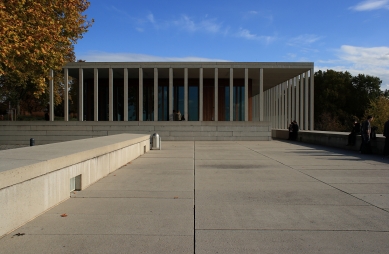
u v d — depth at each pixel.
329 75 62.53
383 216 5.59
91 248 4.18
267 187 7.93
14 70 15.27
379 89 63.38
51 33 14.73
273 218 5.48
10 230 4.70
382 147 14.77
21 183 4.98
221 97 31.61
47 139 24.98
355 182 8.54
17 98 39.53
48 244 4.29
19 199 4.92
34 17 13.84
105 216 5.53
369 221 5.33
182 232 4.80
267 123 25.55
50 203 5.92
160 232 4.79
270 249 4.20
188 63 26.22
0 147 23.17
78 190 7.45
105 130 25.16
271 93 39.69
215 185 8.16
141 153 15.08
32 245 4.25
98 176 8.76
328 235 4.70
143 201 6.55
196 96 31.61
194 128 25.41
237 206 6.21
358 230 4.91
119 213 5.71
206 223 5.21
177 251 4.12
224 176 9.43
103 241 4.42
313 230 4.90
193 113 31.58
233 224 5.17
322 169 10.71
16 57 14.34
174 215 5.62
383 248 4.24
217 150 17.39
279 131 32.03
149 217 5.50
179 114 27.44
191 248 4.22
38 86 16.58
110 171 9.92
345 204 6.36
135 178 9.06
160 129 25.36
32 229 4.84
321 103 61.56
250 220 5.37
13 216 4.77
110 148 9.80
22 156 6.35
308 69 27.31
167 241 4.45
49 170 5.81
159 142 17.80
